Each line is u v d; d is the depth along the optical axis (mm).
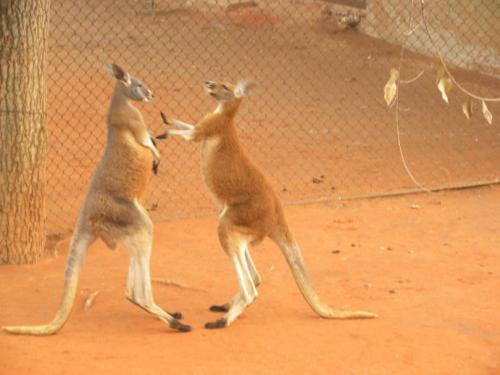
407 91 24391
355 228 15016
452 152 20078
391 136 21078
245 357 9320
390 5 27938
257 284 10891
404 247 14000
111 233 10016
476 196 17219
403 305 11281
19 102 12242
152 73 24656
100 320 10477
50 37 27031
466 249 13938
